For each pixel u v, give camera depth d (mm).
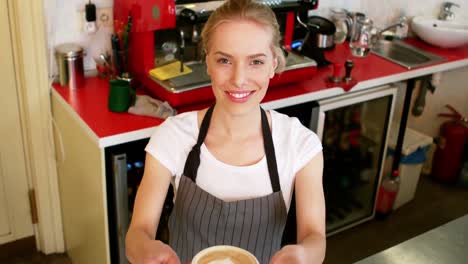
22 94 2381
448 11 3408
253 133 1307
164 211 2174
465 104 3609
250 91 1181
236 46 1128
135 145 2062
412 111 3596
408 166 3160
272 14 1173
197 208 1306
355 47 2881
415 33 3301
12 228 2672
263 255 1366
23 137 2490
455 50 3146
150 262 1062
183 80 2203
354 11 3201
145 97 2201
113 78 2381
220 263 1014
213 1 2268
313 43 2686
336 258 2818
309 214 1270
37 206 2637
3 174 2527
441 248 1345
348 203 3121
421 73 2807
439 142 3518
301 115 2467
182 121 1350
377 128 2928
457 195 3465
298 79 2439
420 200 3383
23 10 2172
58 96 2264
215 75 1173
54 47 2332
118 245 2129
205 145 1313
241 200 1287
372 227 3096
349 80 2549
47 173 2531
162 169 1301
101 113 2104
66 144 2336
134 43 2307
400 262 1291
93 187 2119
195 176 1304
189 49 2400
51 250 2732
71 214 2516
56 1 2271
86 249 2410
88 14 2330
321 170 1320
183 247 1378
